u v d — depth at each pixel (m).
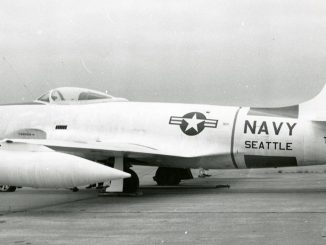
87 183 10.59
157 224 7.82
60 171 10.52
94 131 15.36
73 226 7.76
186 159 14.68
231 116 14.30
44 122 15.91
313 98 13.97
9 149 11.17
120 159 13.69
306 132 13.48
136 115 15.20
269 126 13.80
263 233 6.82
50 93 16.50
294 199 11.46
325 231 6.88
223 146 14.12
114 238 6.63
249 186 16.84
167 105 15.35
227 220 8.11
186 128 14.54
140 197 12.83
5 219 8.70
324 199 11.40
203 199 11.84
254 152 13.92
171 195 13.28
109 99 16.25
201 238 6.54
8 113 16.52
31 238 6.71
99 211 9.73
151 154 13.35
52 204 11.33
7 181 10.96
